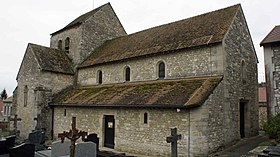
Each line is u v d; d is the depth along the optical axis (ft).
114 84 68.95
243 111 58.29
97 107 60.13
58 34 94.58
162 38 65.67
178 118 44.88
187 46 54.95
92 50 86.89
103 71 73.31
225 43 51.67
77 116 65.98
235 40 55.31
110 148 56.34
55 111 74.64
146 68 62.28
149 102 48.93
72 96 72.74
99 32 89.61
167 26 72.02
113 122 56.85
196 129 43.11
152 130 48.32
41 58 78.84
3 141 48.06
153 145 47.83
